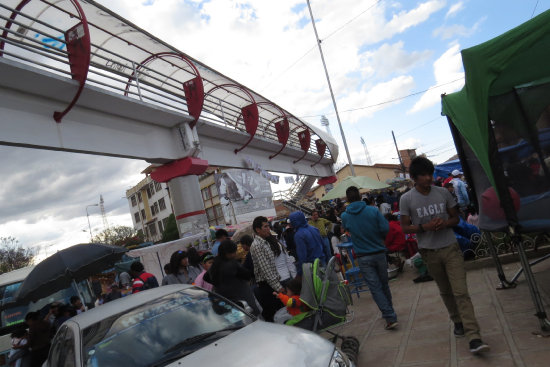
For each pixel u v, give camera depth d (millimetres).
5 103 9570
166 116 14211
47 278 6867
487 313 4902
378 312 6309
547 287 5148
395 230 8773
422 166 4375
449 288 4473
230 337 3443
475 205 5605
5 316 10664
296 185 42406
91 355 3328
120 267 18578
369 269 5316
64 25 11336
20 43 9391
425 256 4469
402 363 4121
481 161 4367
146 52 14539
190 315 3828
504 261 7008
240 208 33375
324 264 6586
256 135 22047
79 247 7422
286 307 5113
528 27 3844
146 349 3369
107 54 14070
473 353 3881
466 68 4113
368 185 12977
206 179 53250
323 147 35125
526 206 4129
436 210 4340
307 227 6602
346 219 5453
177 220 15523
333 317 4672
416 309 5859
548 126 4242
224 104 21906
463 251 7445
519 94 4289
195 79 15484
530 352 3613
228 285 5223
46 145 10383
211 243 15195
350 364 3135
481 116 4117
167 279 7102
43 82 9836
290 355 2959
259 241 5719
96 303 13242
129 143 13320
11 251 46438
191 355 3211
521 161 4234
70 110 11156
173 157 15172
